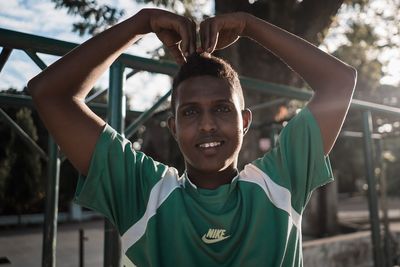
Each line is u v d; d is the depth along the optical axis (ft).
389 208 60.85
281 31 4.72
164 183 4.47
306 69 4.67
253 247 4.16
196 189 4.24
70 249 26.71
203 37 4.55
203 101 4.06
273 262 4.14
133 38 4.49
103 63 4.33
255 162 4.80
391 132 18.81
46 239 8.32
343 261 19.11
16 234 35.42
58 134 4.22
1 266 21.43
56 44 6.70
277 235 4.25
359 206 63.77
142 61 7.51
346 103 4.51
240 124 4.21
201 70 4.20
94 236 32.94
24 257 24.64
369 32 25.98
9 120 9.73
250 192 4.39
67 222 43.93
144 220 4.24
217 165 4.04
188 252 4.07
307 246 17.70
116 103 7.04
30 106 11.02
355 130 23.09
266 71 19.31
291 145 4.58
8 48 6.66
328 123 4.50
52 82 4.14
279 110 19.61
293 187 4.51
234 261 4.08
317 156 4.46
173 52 4.83
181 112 4.14
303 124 4.50
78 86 4.28
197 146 4.06
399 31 25.23
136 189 4.40
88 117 4.33
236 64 18.47
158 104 8.74
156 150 39.93
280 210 4.34
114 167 4.33
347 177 79.97
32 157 19.88
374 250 11.97
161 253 4.12
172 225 4.16
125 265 4.33
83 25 11.41
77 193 4.34
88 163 4.30
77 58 4.22
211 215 4.12
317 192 32.76
